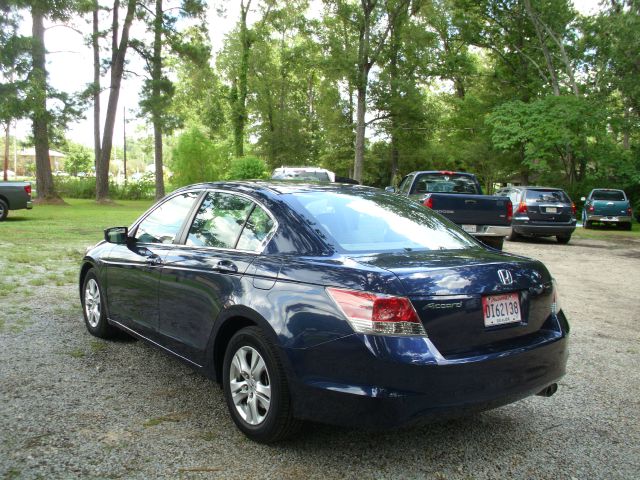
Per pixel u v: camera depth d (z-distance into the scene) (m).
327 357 2.87
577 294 8.53
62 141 29.52
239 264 3.45
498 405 2.99
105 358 4.74
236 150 46.47
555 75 31.31
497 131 28.69
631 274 10.84
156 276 4.17
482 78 38.03
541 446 3.34
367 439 3.37
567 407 3.98
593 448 3.34
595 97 28.64
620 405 4.04
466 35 34.25
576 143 27.03
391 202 4.05
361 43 34.78
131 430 3.38
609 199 24.58
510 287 3.13
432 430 3.53
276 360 3.08
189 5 30.59
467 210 11.58
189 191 4.41
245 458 3.08
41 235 13.94
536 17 30.41
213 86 38.91
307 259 3.17
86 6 27.11
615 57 27.50
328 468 3.00
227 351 3.43
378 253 3.23
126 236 4.65
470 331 2.94
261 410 3.25
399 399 2.71
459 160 39.91
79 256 10.56
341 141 48.53
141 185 41.69
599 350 5.46
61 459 2.99
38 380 4.16
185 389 4.10
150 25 30.50
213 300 3.54
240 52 46.16
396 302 2.75
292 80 50.84
